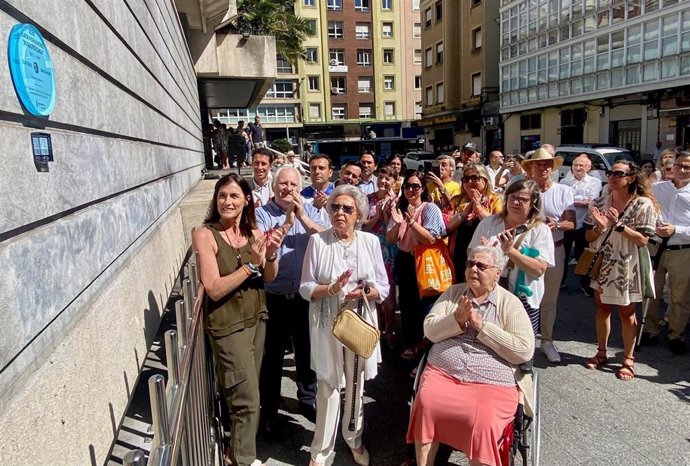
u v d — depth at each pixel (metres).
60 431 1.62
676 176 4.93
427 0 39.00
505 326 3.08
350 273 3.08
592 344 5.17
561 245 4.71
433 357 3.16
